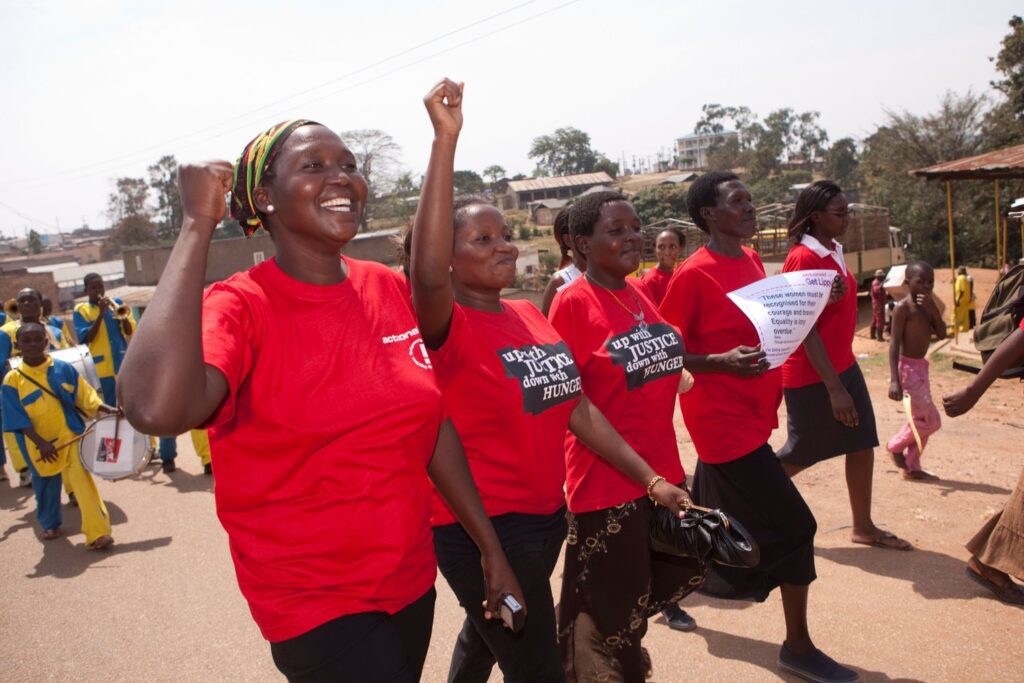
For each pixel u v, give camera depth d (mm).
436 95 2244
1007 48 37906
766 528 3676
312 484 1881
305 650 1916
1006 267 15164
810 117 135125
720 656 3869
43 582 5523
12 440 8367
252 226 2100
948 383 9773
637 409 3281
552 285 5086
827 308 4652
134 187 92125
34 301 7574
